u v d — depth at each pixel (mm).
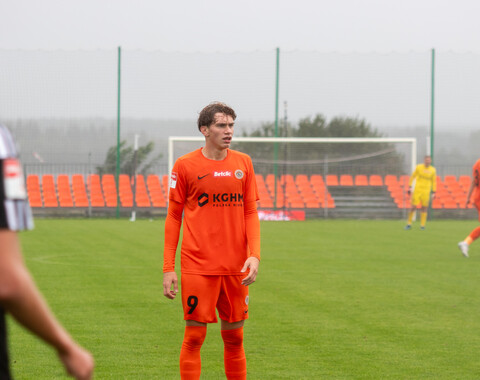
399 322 20203
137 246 40281
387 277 29016
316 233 50500
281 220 66188
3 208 5031
